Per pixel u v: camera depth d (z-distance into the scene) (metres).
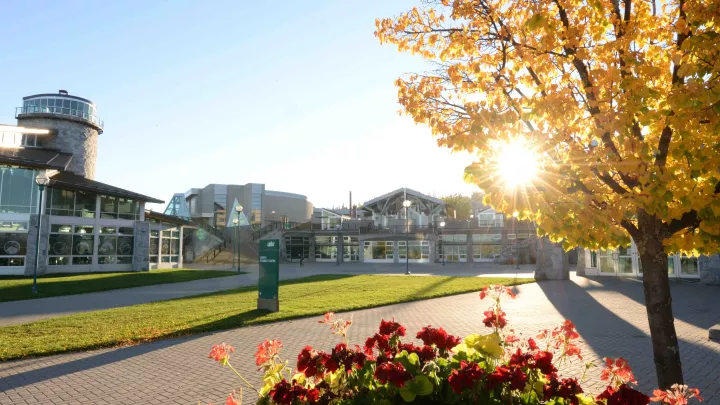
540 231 3.71
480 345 3.09
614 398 2.64
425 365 3.19
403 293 19.67
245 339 10.47
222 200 88.88
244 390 6.89
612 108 3.33
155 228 44.12
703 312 14.26
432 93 4.34
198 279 30.22
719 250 3.45
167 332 11.03
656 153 3.59
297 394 2.92
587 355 8.62
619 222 3.38
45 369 8.14
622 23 3.57
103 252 36.97
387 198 68.19
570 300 17.56
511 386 2.63
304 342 10.01
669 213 3.46
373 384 3.06
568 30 3.60
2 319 13.67
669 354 3.38
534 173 3.52
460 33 4.41
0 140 43.38
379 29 4.76
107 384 7.21
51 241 33.44
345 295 19.12
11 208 31.77
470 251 56.91
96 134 53.75
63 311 15.31
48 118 49.41
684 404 2.75
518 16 4.16
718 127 3.00
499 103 3.70
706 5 3.19
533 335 10.27
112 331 11.31
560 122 3.57
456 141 3.72
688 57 3.20
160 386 7.11
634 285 23.84
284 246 63.38
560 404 2.81
